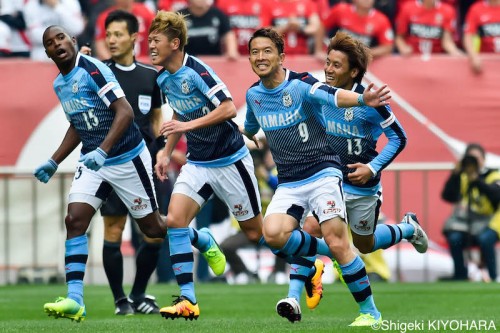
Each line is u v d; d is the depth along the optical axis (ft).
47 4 160.15
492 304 107.65
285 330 75.31
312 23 159.74
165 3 162.09
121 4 152.66
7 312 102.06
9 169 143.43
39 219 143.54
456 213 143.02
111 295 122.72
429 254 144.36
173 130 83.30
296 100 79.66
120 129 82.48
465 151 144.66
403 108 150.20
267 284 138.21
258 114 81.92
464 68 150.41
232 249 141.08
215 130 87.56
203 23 153.79
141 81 99.35
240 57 149.69
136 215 89.97
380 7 169.07
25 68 146.51
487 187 141.38
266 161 136.67
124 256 141.59
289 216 80.84
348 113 86.07
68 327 80.43
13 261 143.54
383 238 92.89
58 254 143.23
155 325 81.87
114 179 87.61
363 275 80.18
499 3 163.53
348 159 87.92
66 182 143.54
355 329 76.33
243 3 160.15
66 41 83.35
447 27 165.07
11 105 145.89
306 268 84.12
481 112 150.10
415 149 149.89
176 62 86.17
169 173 138.51
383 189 144.77
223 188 89.40
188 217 87.20
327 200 79.77
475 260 143.54
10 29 162.09
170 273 141.38
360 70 83.56
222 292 124.77
